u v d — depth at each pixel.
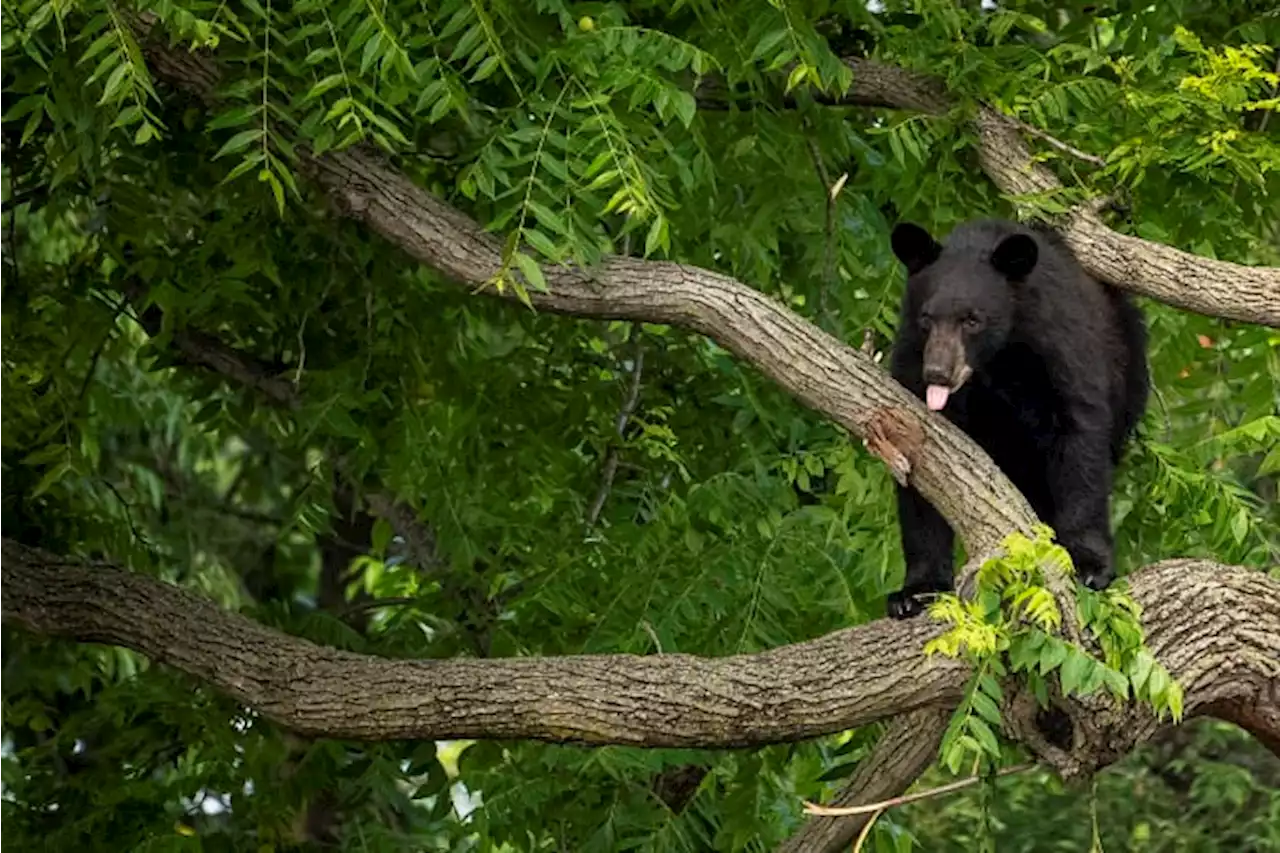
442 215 10.44
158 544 17.95
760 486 12.52
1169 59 12.02
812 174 13.20
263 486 19.92
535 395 13.84
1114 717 9.09
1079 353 10.10
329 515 14.04
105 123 10.62
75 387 13.60
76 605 10.95
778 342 9.59
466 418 13.68
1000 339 10.11
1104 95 11.56
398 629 13.77
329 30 10.17
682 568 12.16
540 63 10.58
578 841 12.70
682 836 12.32
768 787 12.64
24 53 10.68
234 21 9.91
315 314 13.77
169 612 10.84
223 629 10.73
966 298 10.05
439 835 15.97
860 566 11.98
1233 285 10.03
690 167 11.89
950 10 11.62
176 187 13.11
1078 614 8.68
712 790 12.44
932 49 11.79
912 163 12.62
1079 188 10.84
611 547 12.68
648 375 14.35
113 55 9.31
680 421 14.22
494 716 9.76
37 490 11.70
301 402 13.64
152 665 13.28
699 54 10.48
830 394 9.46
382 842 13.11
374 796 13.34
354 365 13.09
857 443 12.33
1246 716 9.49
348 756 13.31
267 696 10.46
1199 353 12.91
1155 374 12.84
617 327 14.16
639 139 10.88
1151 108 11.21
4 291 12.94
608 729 9.53
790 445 13.33
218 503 20.78
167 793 12.95
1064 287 10.28
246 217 12.75
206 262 12.87
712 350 13.84
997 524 9.07
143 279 13.34
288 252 13.30
